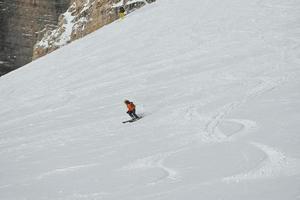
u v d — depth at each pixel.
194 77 59.44
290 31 71.62
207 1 117.56
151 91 58.75
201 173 24.66
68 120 56.41
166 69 69.62
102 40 114.19
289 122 30.67
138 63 80.25
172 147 32.47
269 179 21.42
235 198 19.92
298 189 19.22
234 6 103.50
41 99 77.56
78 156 37.16
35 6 177.38
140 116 47.41
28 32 177.25
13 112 74.12
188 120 40.34
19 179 33.72
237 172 23.36
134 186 25.59
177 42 86.75
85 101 65.69
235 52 67.19
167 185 24.20
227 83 51.53
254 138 28.91
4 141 53.16
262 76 50.47
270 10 91.25
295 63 53.34
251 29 79.94
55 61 111.12
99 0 149.00
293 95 39.03
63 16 160.88
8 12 178.25
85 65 93.88
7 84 106.25
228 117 37.09
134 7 142.50
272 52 61.53
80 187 28.09
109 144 39.06
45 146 45.00
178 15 112.12
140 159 31.36
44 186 30.23
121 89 65.94
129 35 108.19
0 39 177.25
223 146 29.02
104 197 25.02
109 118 51.09
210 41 80.06
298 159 23.17
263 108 36.69
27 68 117.94
